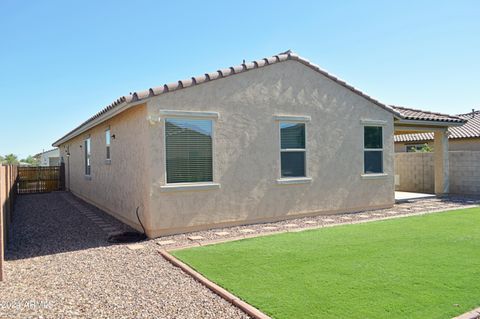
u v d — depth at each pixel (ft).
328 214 41.27
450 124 56.75
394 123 51.11
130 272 21.59
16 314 15.75
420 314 14.78
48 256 25.73
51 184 86.74
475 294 16.80
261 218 36.42
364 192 44.39
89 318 15.30
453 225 33.73
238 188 35.01
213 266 21.98
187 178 32.48
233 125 34.76
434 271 20.17
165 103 31.27
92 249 27.55
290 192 38.42
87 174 60.85
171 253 25.38
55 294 18.15
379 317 14.55
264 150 36.70
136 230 34.55
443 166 59.88
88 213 47.50
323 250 25.04
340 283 18.47
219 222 33.94
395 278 19.08
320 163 40.70
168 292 18.20
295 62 39.06
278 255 24.02
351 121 43.45
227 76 34.35
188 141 32.58
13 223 40.40
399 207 47.16
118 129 40.29
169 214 31.45
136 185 34.22
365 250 24.89
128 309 16.16
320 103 40.81
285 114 38.19
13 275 21.34
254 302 16.29
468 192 60.80
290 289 17.78
